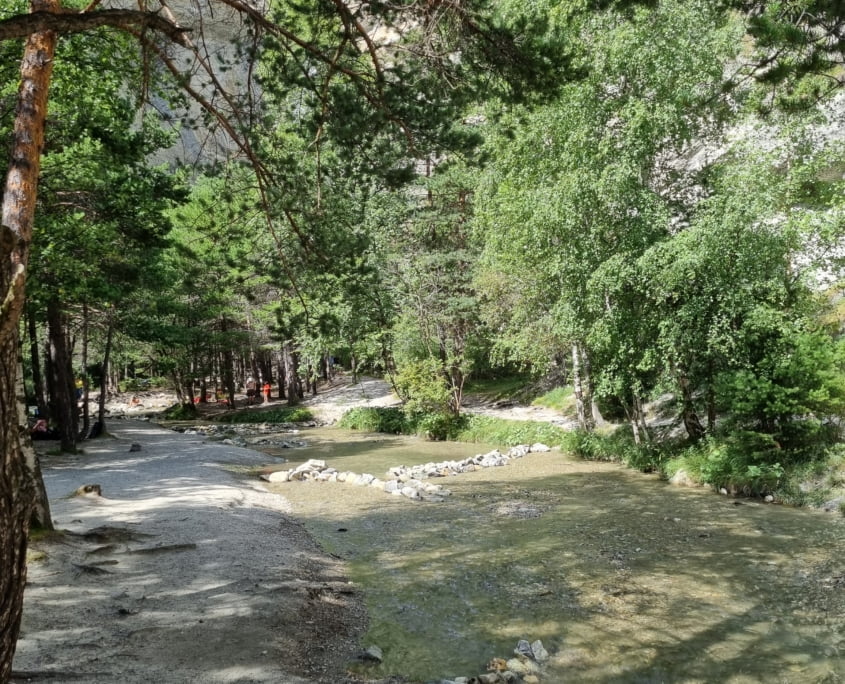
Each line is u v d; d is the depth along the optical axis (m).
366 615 7.66
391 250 28.06
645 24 16.09
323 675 5.82
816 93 9.09
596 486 15.77
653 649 6.71
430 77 7.55
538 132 17.56
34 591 7.04
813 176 15.95
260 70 7.88
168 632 6.25
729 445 15.47
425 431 27.56
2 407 2.72
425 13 6.94
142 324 27.72
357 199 9.48
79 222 15.55
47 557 8.02
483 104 8.27
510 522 12.33
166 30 4.48
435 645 6.80
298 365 42.31
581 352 21.98
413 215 28.27
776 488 13.62
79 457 20.69
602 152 16.41
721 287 14.62
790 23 7.04
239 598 7.34
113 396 57.44
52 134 14.55
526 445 22.84
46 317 24.66
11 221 5.11
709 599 8.10
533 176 18.75
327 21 7.46
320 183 8.70
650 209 16.06
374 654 6.38
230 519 11.45
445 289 29.28
